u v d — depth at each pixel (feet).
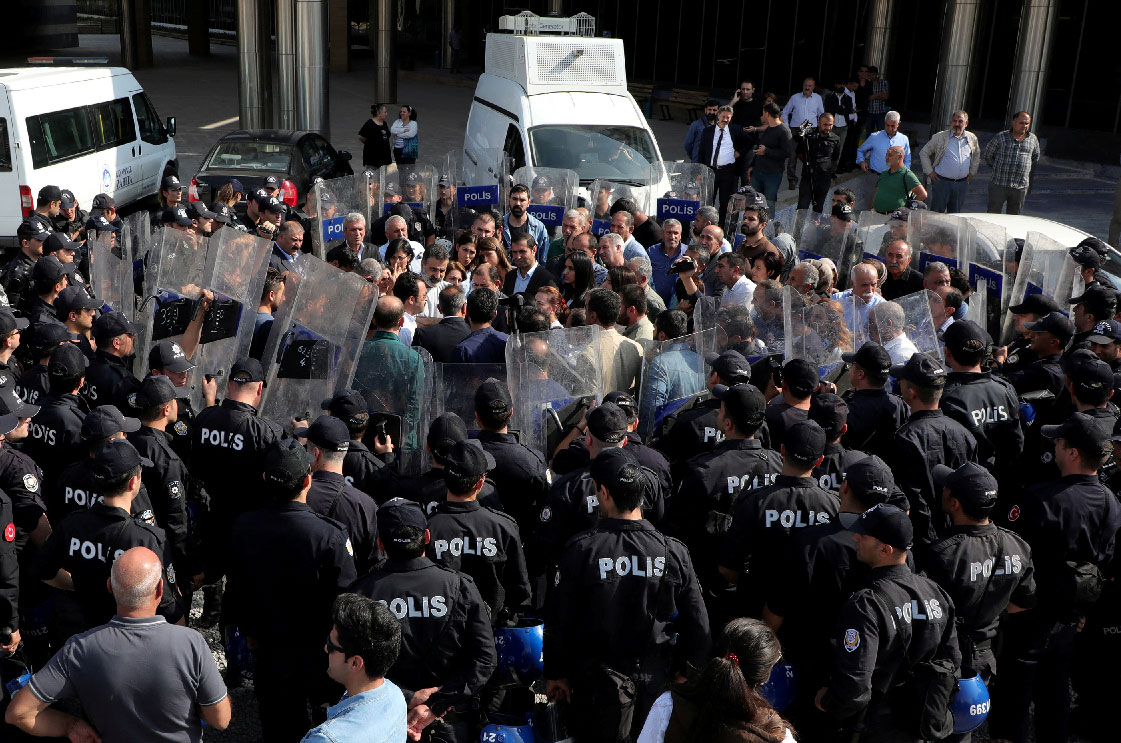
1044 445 17.31
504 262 26.66
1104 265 29.25
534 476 15.35
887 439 16.43
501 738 12.42
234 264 18.33
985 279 27.04
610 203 36.19
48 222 26.05
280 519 12.75
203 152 69.41
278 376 17.22
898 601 11.74
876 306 19.36
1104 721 14.64
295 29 61.72
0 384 14.32
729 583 14.51
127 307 23.62
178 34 155.33
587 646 12.41
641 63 105.81
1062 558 14.12
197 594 20.08
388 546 11.84
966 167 43.16
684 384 17.88
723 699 9.37
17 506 14.05
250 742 15.44
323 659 13.03
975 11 60.54
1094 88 73.61
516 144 43.06
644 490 12.53
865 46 80.28
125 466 12.58
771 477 14.74
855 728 12.09
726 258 23.56
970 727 12.62
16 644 13.48
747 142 47.91
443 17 120.98
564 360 16.84
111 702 10.35
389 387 17.22
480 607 12.01
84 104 43.04
